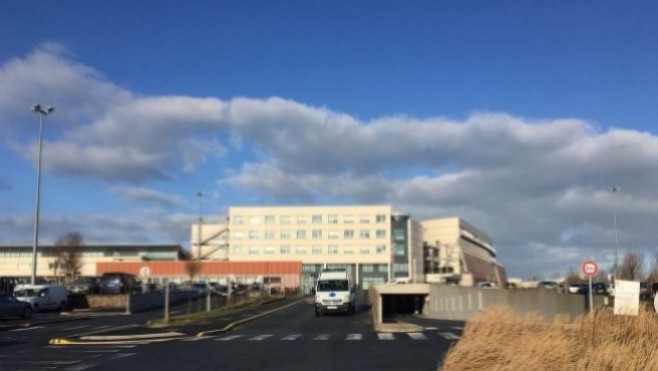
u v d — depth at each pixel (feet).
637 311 49.14
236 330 96.37
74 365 52.60
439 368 42.14
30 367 51.49
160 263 386.11
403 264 457.27
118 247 440.45
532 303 118.83
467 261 554.46
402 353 59.77
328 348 65.51
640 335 44.78
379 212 444.96
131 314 136.46
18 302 119.85
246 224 449.89
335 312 136.15
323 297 133.08
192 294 198.18
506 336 41.98
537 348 38.99
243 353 61.21
